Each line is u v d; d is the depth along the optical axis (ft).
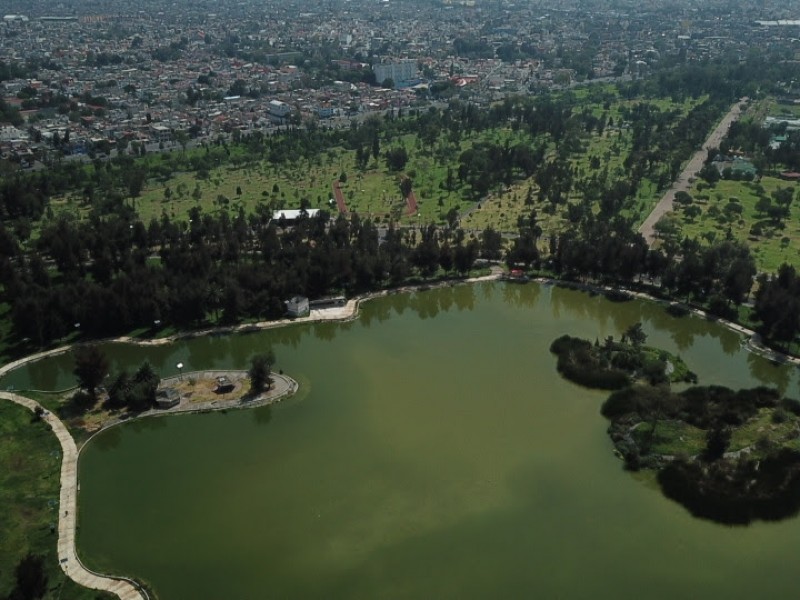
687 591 540.11
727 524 598.75
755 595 536.83
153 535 594.24
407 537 593.42
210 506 628.28
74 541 583.58
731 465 651.66
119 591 537.24
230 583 548.31
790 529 594.65
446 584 547.90
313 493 643.86
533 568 561.84
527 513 617.62
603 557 571.28
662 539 588.09
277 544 586.86
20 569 510.99
